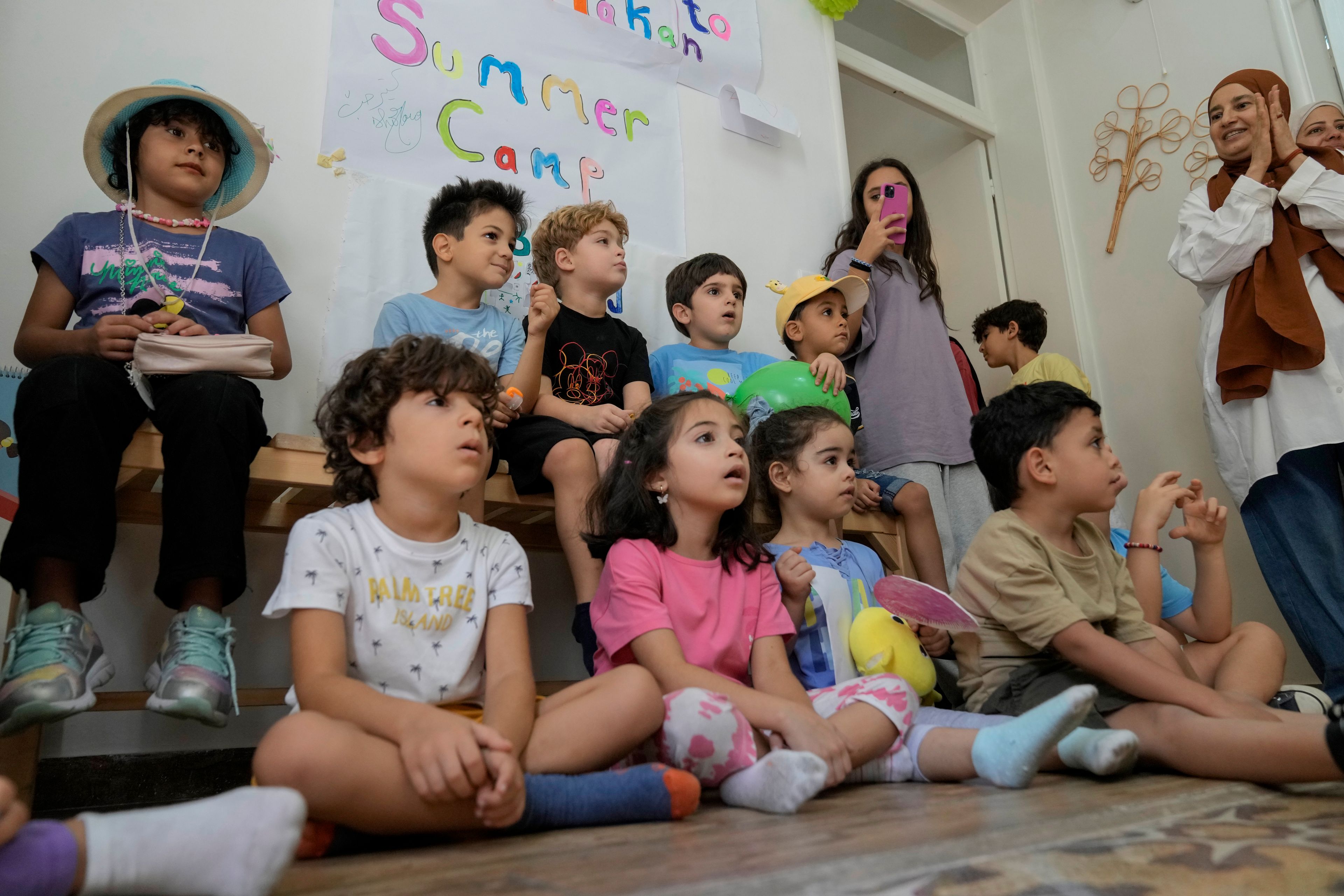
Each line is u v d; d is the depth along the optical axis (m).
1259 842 0.64
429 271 1.89
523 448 1.53
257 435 1.27
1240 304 2.15
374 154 1.89
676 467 1.30
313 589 0.91
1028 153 3.41
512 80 2.13
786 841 0.70
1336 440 1.99
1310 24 2.78
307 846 0.70
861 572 1.51
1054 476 1.40
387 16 1.97
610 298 2.17
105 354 1.22
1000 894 0.51
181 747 1.45
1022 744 0.96
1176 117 3.03
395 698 0.82
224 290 1.49
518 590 1.04
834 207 2.75
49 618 1.04
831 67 2.91
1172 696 1.13
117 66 1.66
